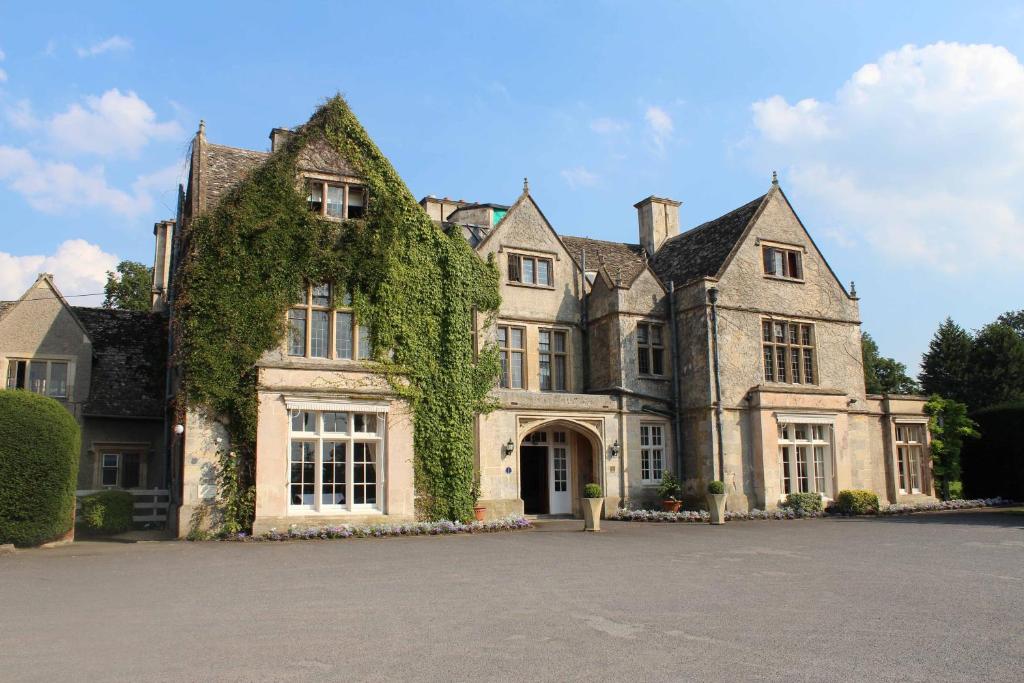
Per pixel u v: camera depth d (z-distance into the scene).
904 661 6.76
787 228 26.73
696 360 24.39
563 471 24.19
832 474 25.16
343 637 7.58
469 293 21.56
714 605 9.16
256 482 17.47
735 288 24.97
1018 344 45.09
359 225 19.88
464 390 20.59
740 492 23.66
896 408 28.03
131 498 18.62
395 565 12.52
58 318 23.77
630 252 30.28
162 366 24.91
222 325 18.08
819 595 9.84
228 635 7.67
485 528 18.86
